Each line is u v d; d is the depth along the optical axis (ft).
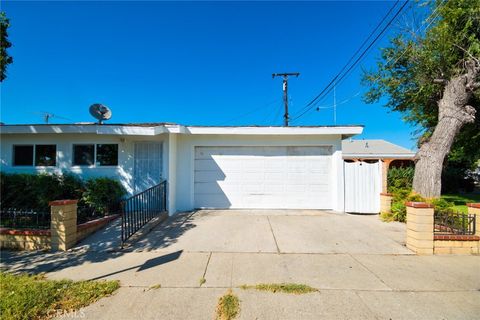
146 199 24.72
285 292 11.87
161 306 10.78
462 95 29.76
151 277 13.42
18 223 20.01
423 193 29.84
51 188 26.53
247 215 28.12
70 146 29.86
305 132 29.84
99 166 29.86
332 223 24.77
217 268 14.55
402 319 10.01
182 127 29.14
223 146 31.71
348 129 29.58
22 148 30.35
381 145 82.84
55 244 17.56
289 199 31.45
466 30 30.91
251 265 14.98
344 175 30.55
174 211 30.17
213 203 31.63
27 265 15.07
